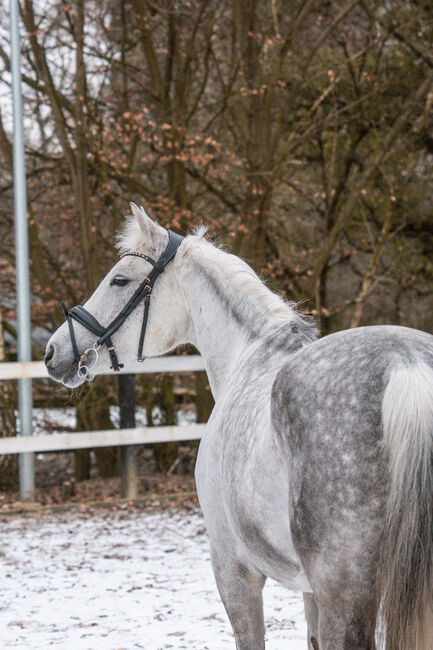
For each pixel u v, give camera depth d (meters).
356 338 2.32
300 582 2.57
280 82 10.40
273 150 10.34
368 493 2.08
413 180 12.71
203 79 10.50
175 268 3.39
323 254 10.88
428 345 2.22
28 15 9.79
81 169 10.24
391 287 13.59
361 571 2.09
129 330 3.42
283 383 2.38
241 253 10.48
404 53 11.94
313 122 11.70
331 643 2.14
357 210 12.94
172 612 5.09
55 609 5.26
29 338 8.84
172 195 10.81
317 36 11.48
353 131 12.14
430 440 2.01
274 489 2.41
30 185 11.48
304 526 2.20
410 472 2.00
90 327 3.43
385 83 11.38
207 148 10.96
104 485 10.77
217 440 2.92
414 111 11.38
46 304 10.74
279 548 2.48
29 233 10.77
